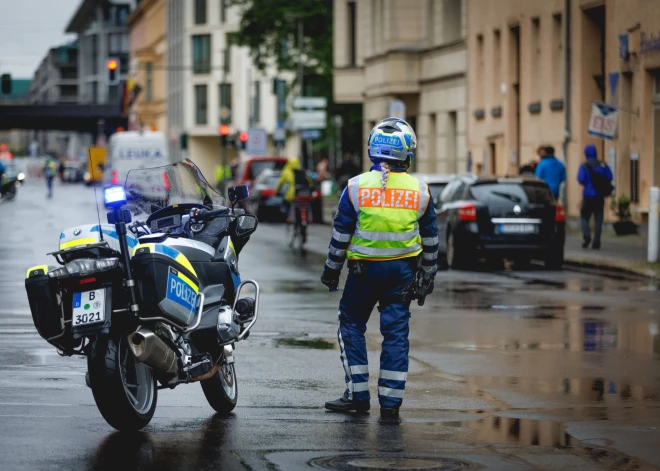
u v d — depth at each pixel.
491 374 20.45
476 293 34.06
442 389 18.97
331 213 89.75
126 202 15.98
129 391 15.02
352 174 83.31
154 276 14.72
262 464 13.43
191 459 13.67
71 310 14.81
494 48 75.50
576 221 62.19
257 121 178.25
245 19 118.50
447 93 83.94
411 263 17.08
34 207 99.62
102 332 14.47
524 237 42.28
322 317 28.44
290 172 54.41
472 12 79.12
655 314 28.94
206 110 189.50
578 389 19.02
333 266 17.16
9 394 17.95
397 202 16.94
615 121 51.34
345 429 15.66
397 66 88.75
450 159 84.69
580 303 31.33
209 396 16.70
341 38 103.62
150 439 14.82
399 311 17.03
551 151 52.25
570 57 63.62
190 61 190.62
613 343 24.12
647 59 55.16
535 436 15.24
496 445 14.66
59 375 19.83
